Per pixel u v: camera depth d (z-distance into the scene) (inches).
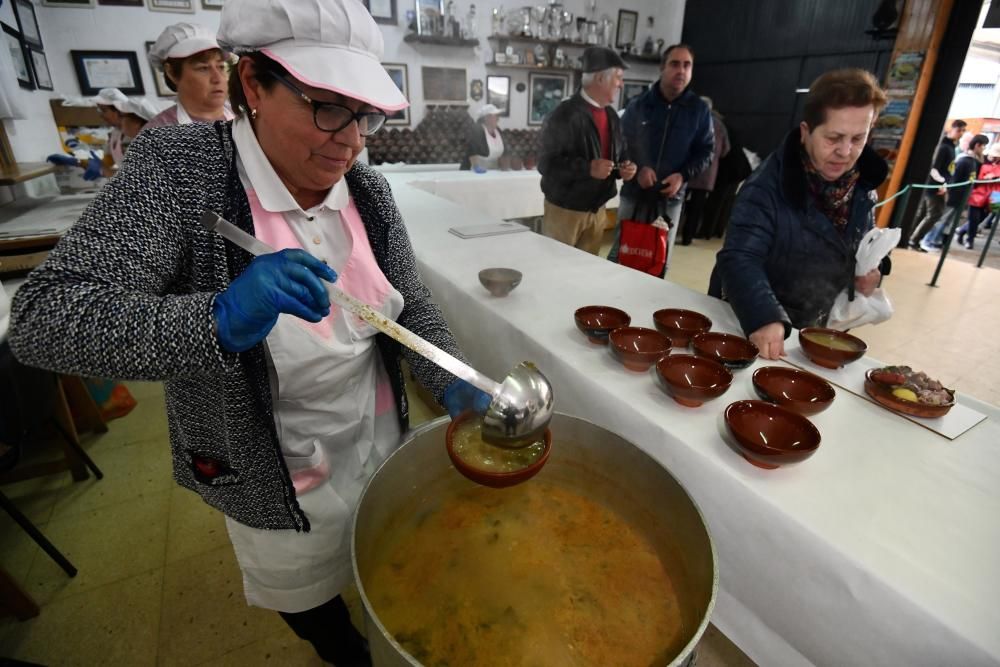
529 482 34.7
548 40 204.8
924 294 144.2
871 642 24.4
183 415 29.1
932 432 33.9
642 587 27.7
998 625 21.2
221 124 27.8
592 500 33.3
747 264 49.1
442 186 145.6
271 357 28.5
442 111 195.5
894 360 108.0
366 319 25.6
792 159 50.1
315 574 35.0
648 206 115.0
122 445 75.3
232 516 31.6
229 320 20.7
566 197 109.7
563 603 26.8
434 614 26.1
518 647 24.7
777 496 28.0
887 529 26.0
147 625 50.0
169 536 60.1
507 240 80.4
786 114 214.1
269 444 29.2
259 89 24.8
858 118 44.3
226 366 21.5
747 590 30.9
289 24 23.1
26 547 58.4
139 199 23.2
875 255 50.5
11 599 49.2
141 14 145.0
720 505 30.9
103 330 19.8
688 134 111.6
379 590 27.2
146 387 90.4
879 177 49.9
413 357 37.1
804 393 36.5
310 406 32.1
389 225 34.3
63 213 95.7
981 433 33.8
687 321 48.6
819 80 46.9
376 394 37.9
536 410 28.8
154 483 68.1
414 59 187.3
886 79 177.0
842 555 24.6
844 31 189.9
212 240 25.3
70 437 65.8
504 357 52.5
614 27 227.0
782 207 51.2
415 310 37.5
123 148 117.9
